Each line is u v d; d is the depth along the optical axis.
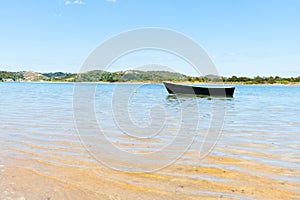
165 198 4.90
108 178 5.83
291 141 9.39
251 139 9.73
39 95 35.41
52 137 9.52
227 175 6.06
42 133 10.16
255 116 16.52
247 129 11.82
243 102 28.41
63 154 7.51
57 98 29.86
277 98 35.44
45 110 17.84
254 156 7.54
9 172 6.00
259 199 4.88
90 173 6.10
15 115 15.09
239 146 8.66
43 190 5.11
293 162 6.98
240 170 6.38
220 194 5.08
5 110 17.56
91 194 5.01
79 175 5.95
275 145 8.80
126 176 5.96
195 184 5.54
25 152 7.61
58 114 15.81
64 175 5.93
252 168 6.52
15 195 4.85
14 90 50.78
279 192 5.18
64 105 21.67
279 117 16.09
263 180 5.76
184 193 5.11
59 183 5.47
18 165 6.50
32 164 6.60
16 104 22.12
